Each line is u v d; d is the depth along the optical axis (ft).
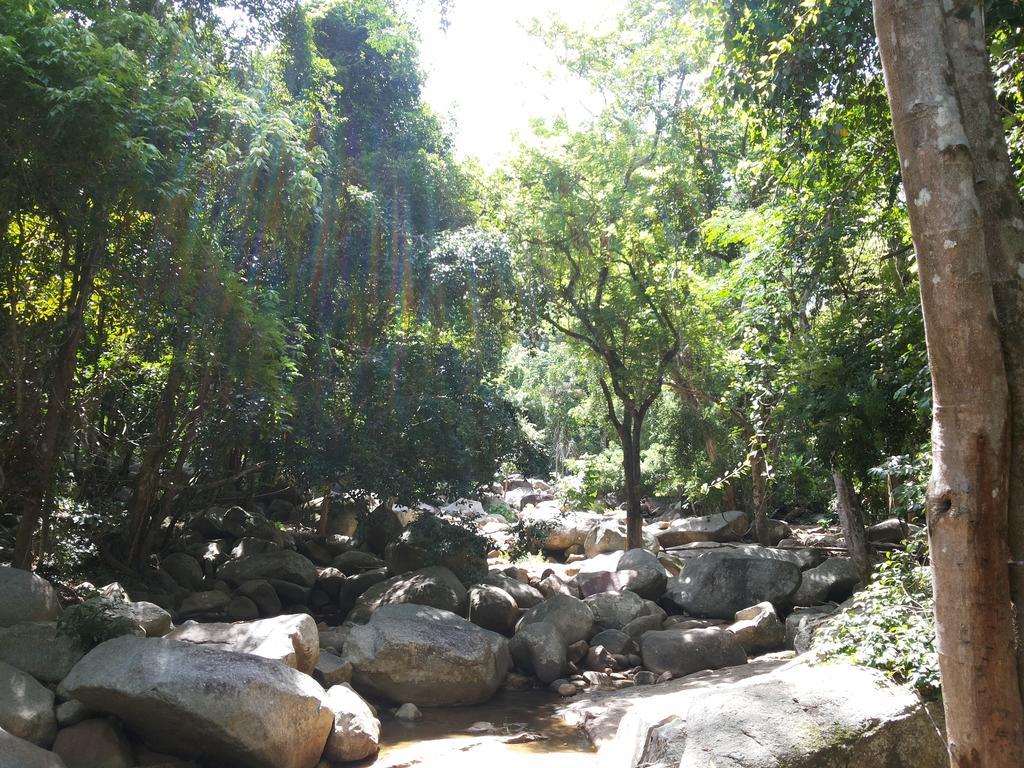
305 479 51.16
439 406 49.98
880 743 15.87
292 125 39.11
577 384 103.91
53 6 28.37
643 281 58.49
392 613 37.27
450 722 32.53
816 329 41.45
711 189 60.23
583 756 27.89
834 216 35.22
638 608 46.65
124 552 44.11
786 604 47.91
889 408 37.27
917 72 12.30
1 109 26.94
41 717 23.47
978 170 12.54
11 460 34.96
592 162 57.47
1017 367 11.90
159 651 24.95
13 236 31.94
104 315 38.24
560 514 76.23
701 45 48.96
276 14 51.88
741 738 15.67
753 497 71.26
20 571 29.27
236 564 48.65
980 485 11.66
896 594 23.79
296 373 42.34
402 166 59.67
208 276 35.94
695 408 71.82
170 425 42.65
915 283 36.70
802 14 30.32
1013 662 11.49
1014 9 25.31
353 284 53.11
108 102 27.17
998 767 11.34
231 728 23.48
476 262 52.95
